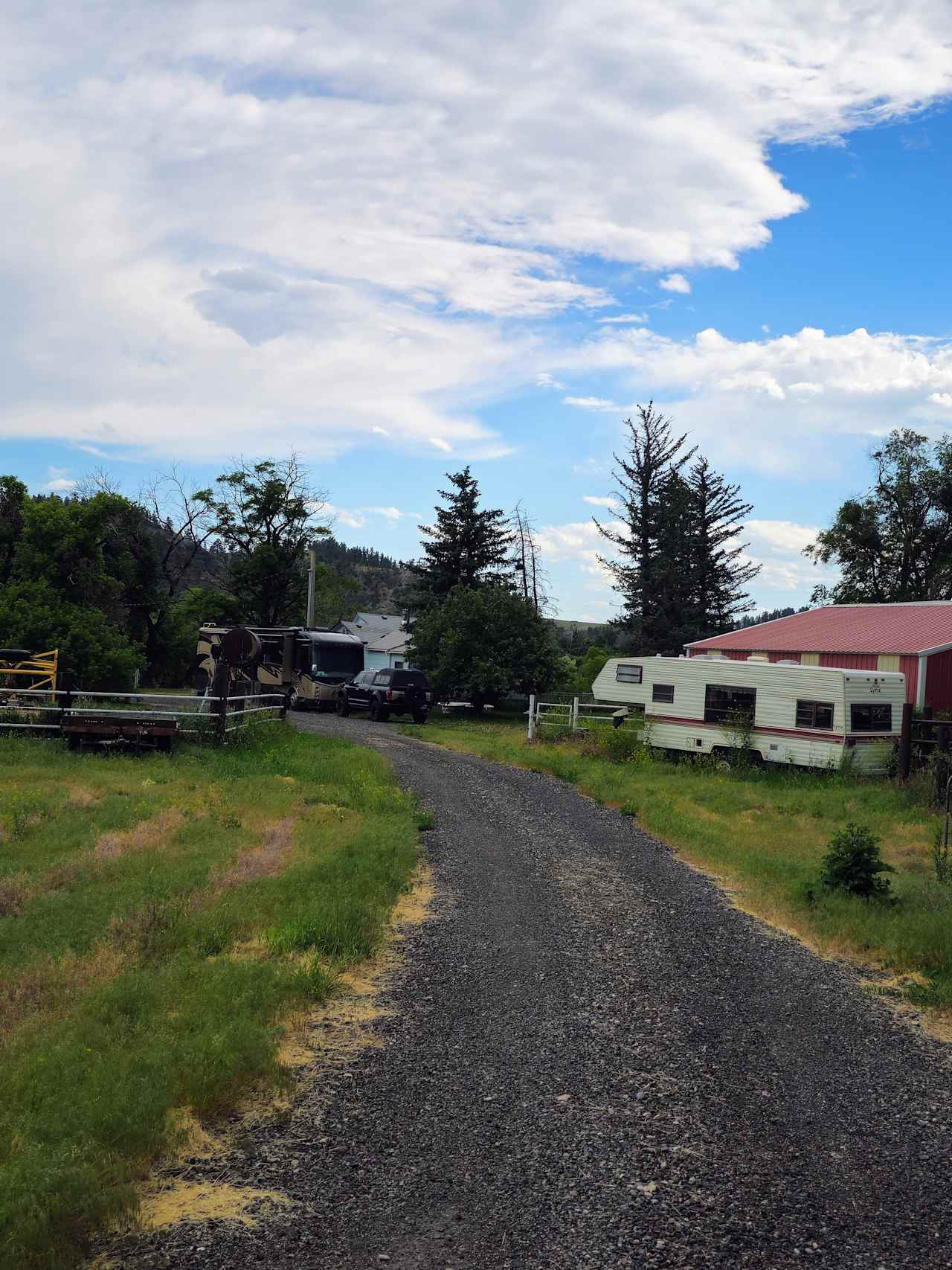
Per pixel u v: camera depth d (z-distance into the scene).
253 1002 6.79
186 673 49.50
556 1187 4.78
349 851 11.88
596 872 12.28
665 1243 4.31
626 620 58.03
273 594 50.06
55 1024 6.36
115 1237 4.27
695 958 8.86
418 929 9.41
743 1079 6.21
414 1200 4.64
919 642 25.91
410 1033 6.81
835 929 9.76
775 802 18.66
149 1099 5.18
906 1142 5.41
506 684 38.47
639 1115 5.61
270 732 23.11
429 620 41.38
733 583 59.16
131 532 46.19
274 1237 4.30
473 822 15.23
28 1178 4.33
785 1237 4.39
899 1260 4.23
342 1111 5.57
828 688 21.98
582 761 23.56
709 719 24.47
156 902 8.93
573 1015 7.25
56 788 15.20
